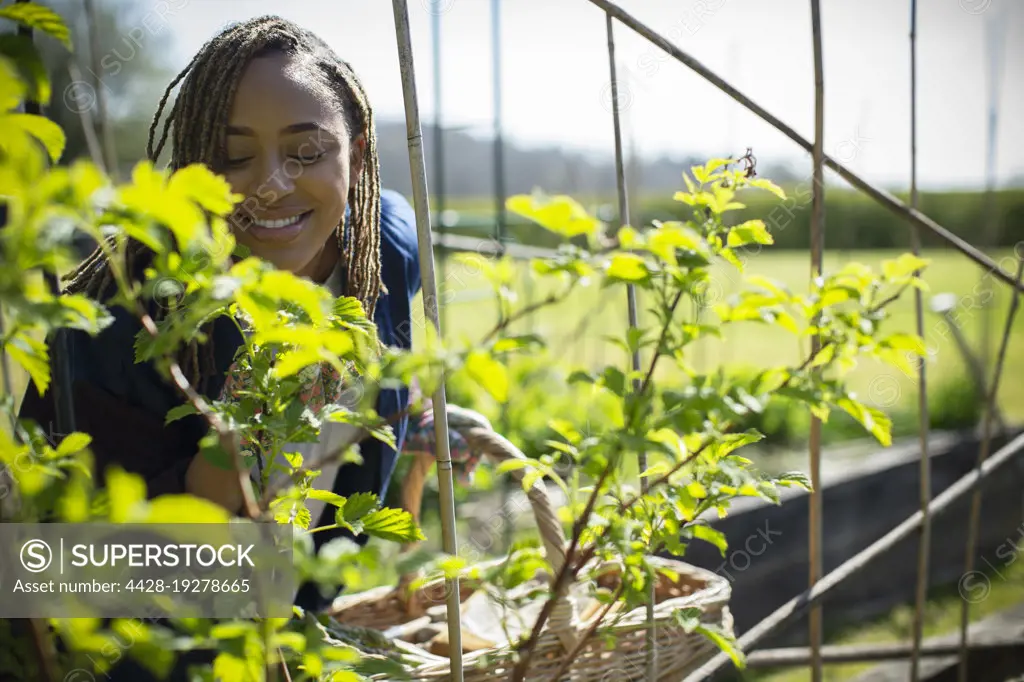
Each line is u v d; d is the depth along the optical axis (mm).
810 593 1536
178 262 655
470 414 1529
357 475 1604
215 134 1250
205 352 1315
